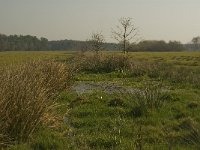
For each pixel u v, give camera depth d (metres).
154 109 12.45
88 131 10.09
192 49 172.12
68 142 9.06
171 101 14.70
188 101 14.80
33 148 8.52
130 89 19.05
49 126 9.81
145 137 9.48
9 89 9.20
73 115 12.03
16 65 14.55
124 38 45.62
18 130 8.76
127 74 27.00
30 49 154.50
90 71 29.23
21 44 153.38
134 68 28.25
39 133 9.24
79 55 34.38
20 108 8.93
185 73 26.22
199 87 20.28
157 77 25.31
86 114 12.19
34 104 9.27
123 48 45.66
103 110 12.55
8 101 8.79
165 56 72.94
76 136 9.55
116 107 12.87
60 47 162.88
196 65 44.91
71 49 163.00
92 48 50.41
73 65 26.27
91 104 13.86
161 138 9.40
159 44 131.38
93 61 30.66
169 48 131.62
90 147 8.86
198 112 12.46
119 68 29.30
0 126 8.45
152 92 13.55
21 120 8.81
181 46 134.50
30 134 8.88
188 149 8.37
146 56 72.62
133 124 10.73
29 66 15.13
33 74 12.76
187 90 18.95
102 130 10.20
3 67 13.22
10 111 8.80
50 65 17.52
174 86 20.55
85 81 23.19
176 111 12.70
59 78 16.53
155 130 10.09
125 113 12.09
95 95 16.19
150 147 8.59
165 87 19.92
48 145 8.67
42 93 10.02
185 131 9.87
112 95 16.11
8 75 10.05
